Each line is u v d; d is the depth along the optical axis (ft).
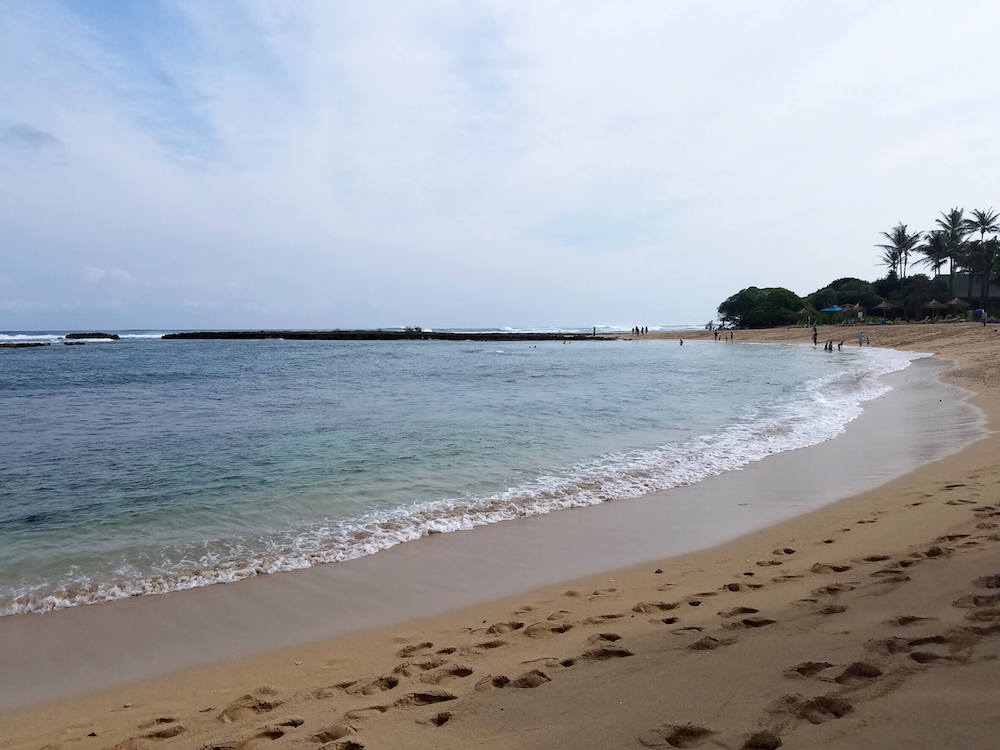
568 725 9.01
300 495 28.68
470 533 23.61
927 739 7.13
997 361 88.48
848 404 57.41
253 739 9.98
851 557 17.12
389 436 43.24
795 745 7.48
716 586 16.39
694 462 34.71
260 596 18.20
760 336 253.24
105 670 14.11
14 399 71.41
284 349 230.48
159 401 68.08
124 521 25.20
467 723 9.63
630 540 22.38
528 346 260.42
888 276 286.87
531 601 17.04
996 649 9.30
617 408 57.82
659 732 8.34
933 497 23.86
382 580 19.21
